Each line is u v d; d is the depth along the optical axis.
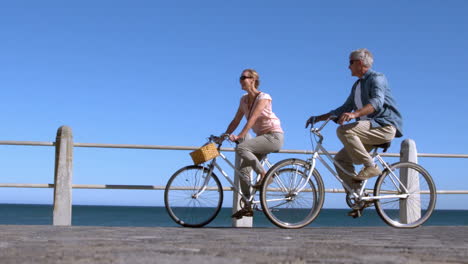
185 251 2.28
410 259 2.10
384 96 5.23
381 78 5.21
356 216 5.47
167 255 2.10
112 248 2.38
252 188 5.61
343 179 5.45
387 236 3.73
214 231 4.26
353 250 2.46
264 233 3.99
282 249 2.45
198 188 5.64
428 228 5.35
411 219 5.59
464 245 2.93
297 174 5.30
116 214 121.69
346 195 5.45
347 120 4.98
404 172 5.68
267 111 5.52
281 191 5.23
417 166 5.64
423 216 5.64
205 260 1.92
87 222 74.50
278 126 5.55
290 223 5.22
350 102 5.53
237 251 2.30
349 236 3.68
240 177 5.60
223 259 1.96
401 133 5.35
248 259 1.98
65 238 3.04
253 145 5.44
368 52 5.31
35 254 2.10
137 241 2.86
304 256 2.13
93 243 2.66
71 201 6.08
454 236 3.81
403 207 5.59
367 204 5.38
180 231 4.14
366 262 1.96
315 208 5.32
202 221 5.63
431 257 2.19
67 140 6.13
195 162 5.53
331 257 2.12
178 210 5.58
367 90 5.24
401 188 5.53
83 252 2.18
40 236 3.18
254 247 2.55
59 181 6.06
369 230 4.71
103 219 86.31
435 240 3.32
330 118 5.31
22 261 1.86
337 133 5.27
